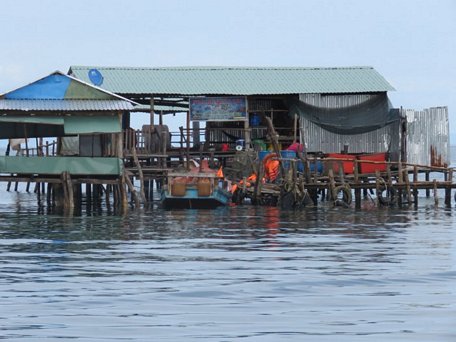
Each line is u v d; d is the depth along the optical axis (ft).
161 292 108.68
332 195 229.04
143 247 150.82
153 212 219.20
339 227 184.55
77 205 236.84
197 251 145.79
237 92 256.32
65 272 123.54
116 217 206.18
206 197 223.71
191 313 96.84
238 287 111.96
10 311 97.55
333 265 130.41
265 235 169.37
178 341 85.30
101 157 215.92
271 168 238.89
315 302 102.63
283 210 224.12
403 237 166.50
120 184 218.38
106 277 119.44
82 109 215.72
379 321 92.89
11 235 168.25
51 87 221.25
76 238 163.53
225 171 250.37
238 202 239.50
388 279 117.91
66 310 98.17
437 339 85.71
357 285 113.50
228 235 169.27
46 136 241.76
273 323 92.22
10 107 214.90
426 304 101.19
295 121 249.55
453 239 163.32
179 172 227.40
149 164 254.06
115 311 97.81
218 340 85.66
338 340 85.71
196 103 255.09
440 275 121.19
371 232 175.32
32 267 128.06
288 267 128.47
